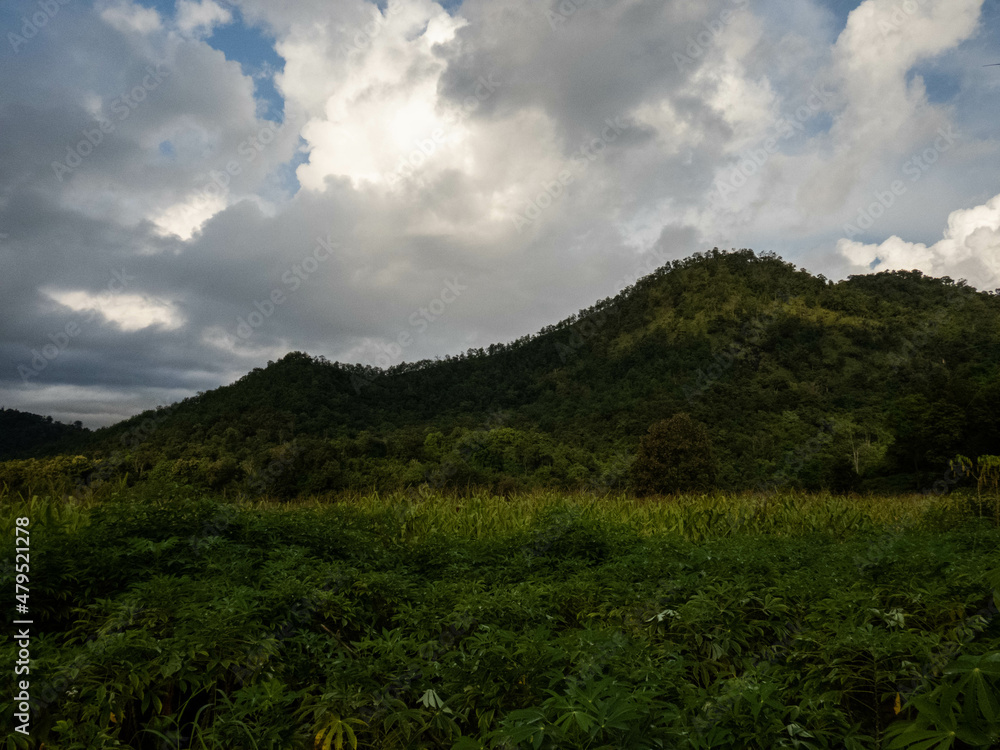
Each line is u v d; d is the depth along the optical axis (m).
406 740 2.42
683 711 2.33
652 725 2.07
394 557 5.63
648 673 2.54
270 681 2.65
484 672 2.61
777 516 9.45
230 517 5.51
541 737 1.80
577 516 7.31
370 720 2.49
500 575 5.41
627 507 10.53
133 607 3.09
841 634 2.88
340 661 2.83
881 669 2.67
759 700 2.35
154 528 4.93
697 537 8.46
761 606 3.82
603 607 4.16
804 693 2.70
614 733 1.90
